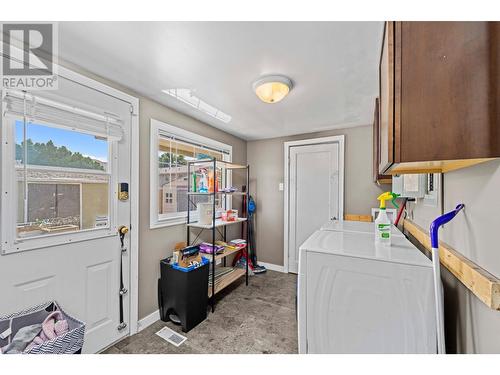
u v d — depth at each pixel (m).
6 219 1.25
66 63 1.50
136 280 1.95
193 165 2.67
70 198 1.54
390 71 0.75
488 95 0.66
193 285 2.03
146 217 2.08
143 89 1.91
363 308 0.91
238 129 3.12
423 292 0.82
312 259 1.00
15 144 1.29
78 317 1.56
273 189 3.60
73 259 1.54
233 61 1.49
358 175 2.96
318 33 1.21
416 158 0.72
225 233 3.28
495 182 0.69
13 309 1.26
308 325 0.98
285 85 1.69
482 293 0.68
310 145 3.31
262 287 2.91
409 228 1.87
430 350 0.80
